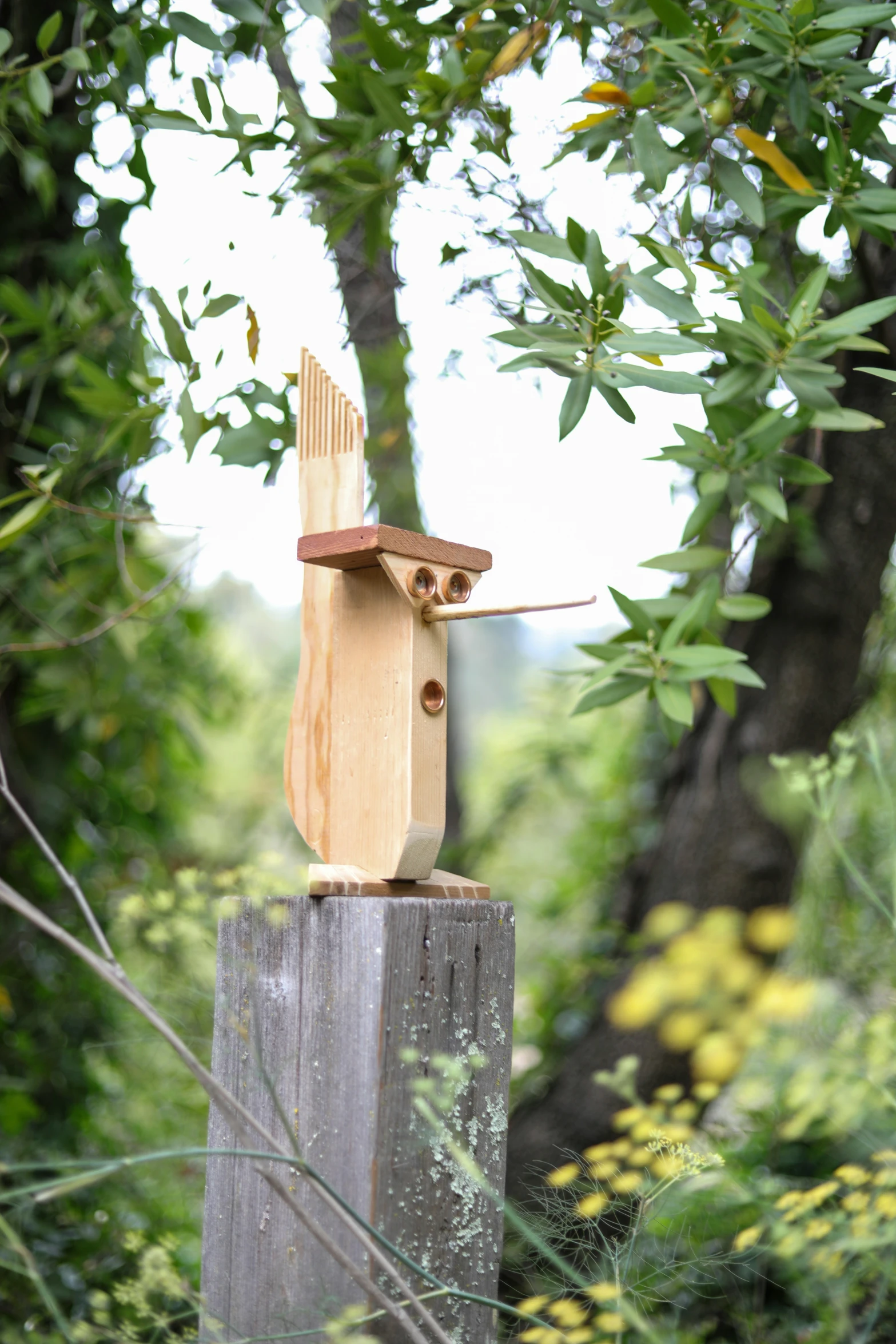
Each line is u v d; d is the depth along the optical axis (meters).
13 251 2.94
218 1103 1.20
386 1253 1.33
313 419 1.65
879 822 2.41
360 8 2.40
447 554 1.52
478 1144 1.43
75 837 3.58
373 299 3.38
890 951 2.91
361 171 2.16
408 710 1.47
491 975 1.46
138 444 2.17
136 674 3.34
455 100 2.10
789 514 2.94
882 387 3.03
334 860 1.52
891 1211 1.55
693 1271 1.85
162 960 2.28
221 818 4.90
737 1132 2.75
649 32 2.27
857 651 3.20
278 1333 1.41
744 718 3.23
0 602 2.93
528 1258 1.74
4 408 2.77
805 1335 2.11
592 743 4.85
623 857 4.23
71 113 2.71
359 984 1.39
